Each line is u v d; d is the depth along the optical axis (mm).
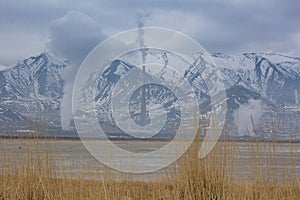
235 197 8195
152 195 8484
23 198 8625
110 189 8188
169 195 8453
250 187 8367
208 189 8430
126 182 8531
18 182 8719
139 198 8453
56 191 8500
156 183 8781
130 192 8516
